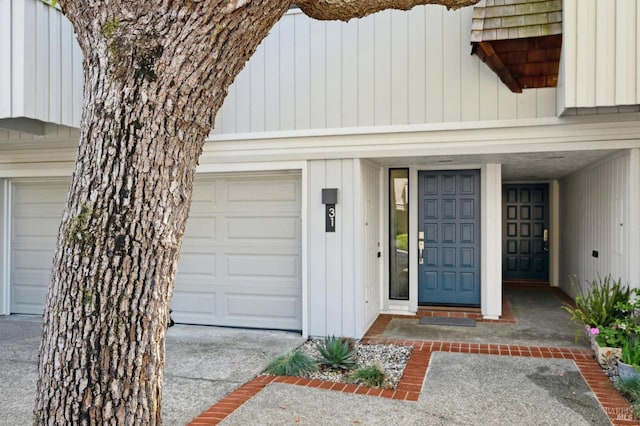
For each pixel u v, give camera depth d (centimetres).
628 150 565
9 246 824
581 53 492
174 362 534
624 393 426
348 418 382
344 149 634
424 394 431
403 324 702
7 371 510
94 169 161
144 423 165
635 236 559
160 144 162
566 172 873
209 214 715
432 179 792
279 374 491
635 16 480
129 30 157
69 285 161
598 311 532
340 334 636
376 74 622
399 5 216
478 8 540
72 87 629
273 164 664
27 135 728
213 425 370
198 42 159
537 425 369
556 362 519
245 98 671
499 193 733
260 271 696
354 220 634
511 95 580
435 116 603
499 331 657
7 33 575
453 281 789
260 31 172
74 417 160
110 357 160
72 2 164
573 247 898
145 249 162
